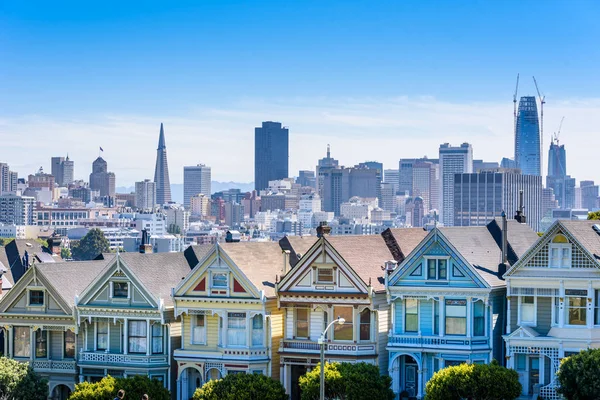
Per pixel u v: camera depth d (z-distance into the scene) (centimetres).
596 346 10462
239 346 11606
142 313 11975
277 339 11650
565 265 10588
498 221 11888
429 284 11025
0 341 12938
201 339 11806
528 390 10700
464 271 10900
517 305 10769
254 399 10819
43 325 12356
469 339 10869
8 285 14462
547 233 10625
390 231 12181
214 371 11750
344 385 10488
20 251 16025
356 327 11194
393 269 11238
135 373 11981
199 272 11738
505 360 10956
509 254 11594
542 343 10594
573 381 9981
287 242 12538
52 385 12300
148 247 13438
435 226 11288
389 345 11150
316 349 11362
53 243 18125
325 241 11331
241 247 11912
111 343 12188
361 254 11625
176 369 12012
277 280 11762
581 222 10956
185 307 11781
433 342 11006
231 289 11606
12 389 11675
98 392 10988
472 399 10306
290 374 11488
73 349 12350
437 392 10325
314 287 11369
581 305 10538
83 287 12644
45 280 12362
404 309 11162
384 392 10669
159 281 12250
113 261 12125
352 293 11162
